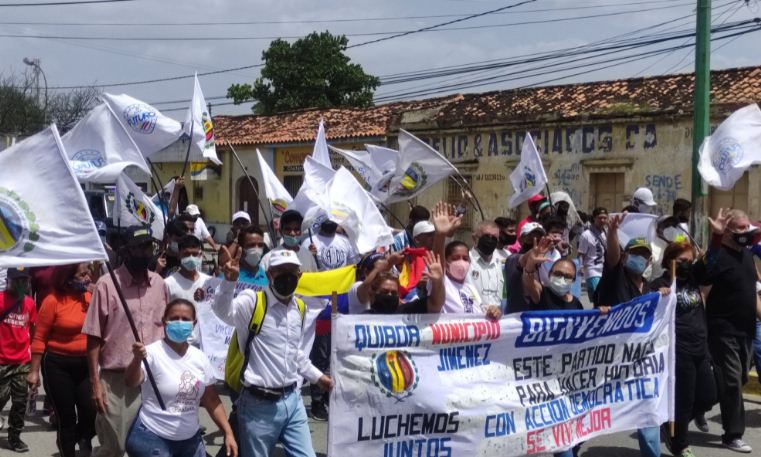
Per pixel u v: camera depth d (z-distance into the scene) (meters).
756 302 7.62
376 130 27.28
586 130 21.75
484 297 8.41
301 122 31.56
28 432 8.07
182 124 10.64
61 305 6.46
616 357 6.72
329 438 5.59
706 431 8.05
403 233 10.01
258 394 5.32
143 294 6.01
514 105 23.81
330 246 9.34
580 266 10.94
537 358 6.37
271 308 5.38
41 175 5.15
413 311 6.25
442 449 5.98
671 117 20.09
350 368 5.66
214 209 33.94
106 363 5.87
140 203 8.70
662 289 6.92
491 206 23.92
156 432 5.07
